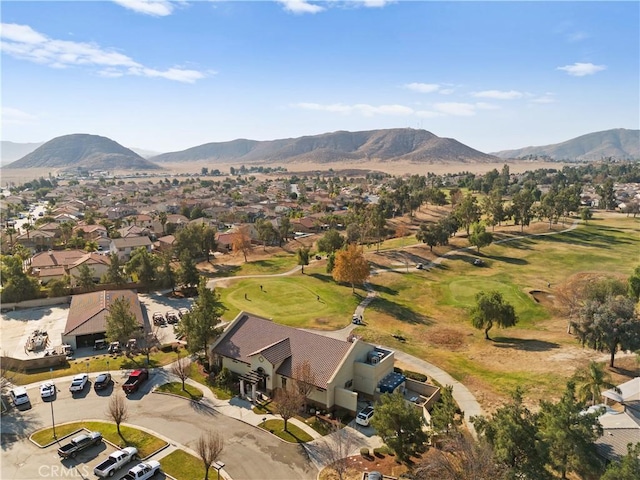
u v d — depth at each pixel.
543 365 60.53
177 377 56.41
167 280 95.31
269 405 50.19
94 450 41.44
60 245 146.12
